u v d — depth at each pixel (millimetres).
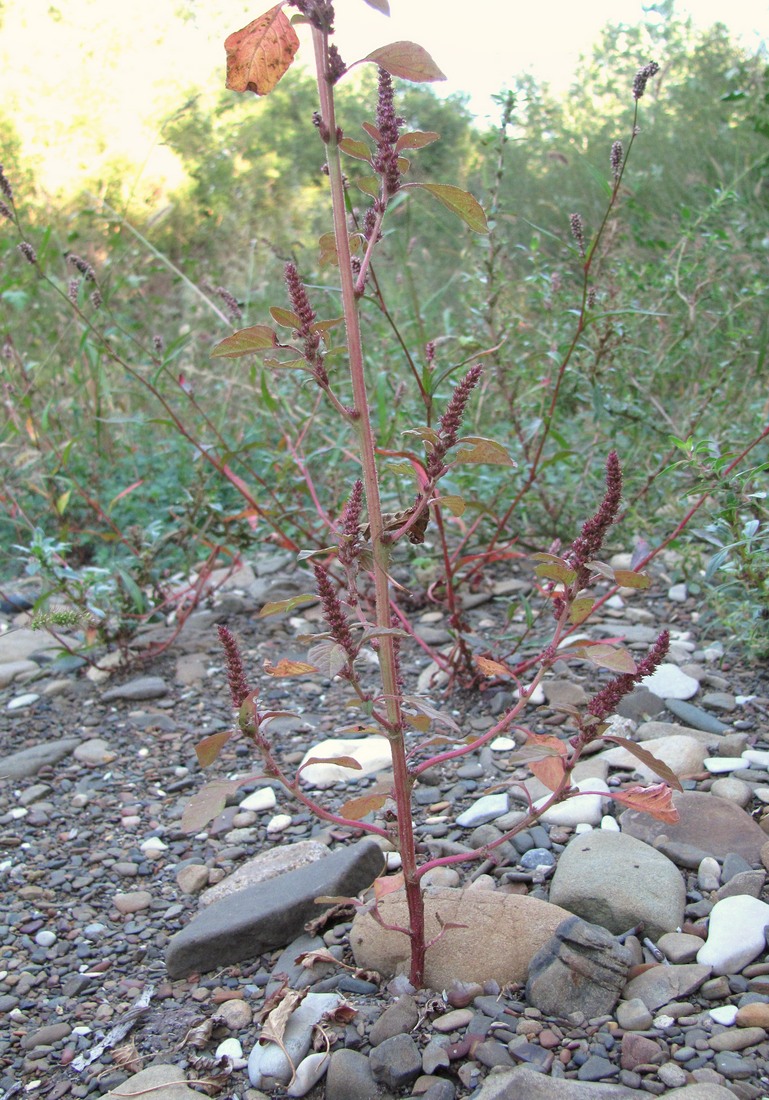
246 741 2795
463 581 3254
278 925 1910
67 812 2537
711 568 2340
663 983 1646
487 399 4160
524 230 6129
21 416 4234
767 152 5027
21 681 3344
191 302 5914
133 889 2213
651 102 6176
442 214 6230
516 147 6270
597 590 3336
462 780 2422
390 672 1511
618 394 3807
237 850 2289
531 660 2621
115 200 6848
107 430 4648
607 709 1540
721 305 4219
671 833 2039
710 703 2586
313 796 2479
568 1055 1525
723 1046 1506
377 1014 1675
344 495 3676
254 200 7441
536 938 1729
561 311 3729
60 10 7629
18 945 2047
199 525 4027
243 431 4418
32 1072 1707
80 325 5219
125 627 3287
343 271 1398
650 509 3562
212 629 3504
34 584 4117
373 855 2029
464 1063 1546
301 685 3076
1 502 3939
